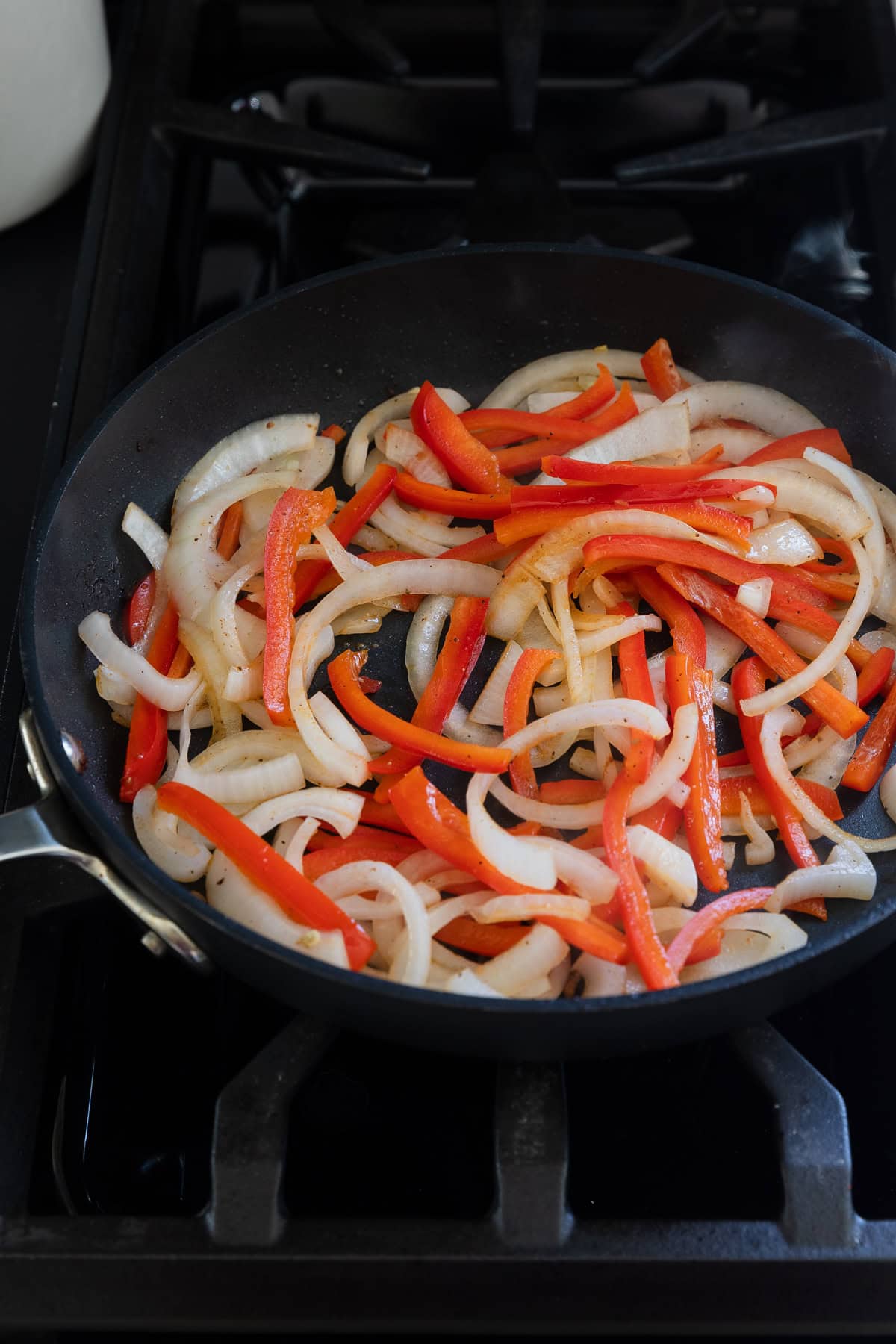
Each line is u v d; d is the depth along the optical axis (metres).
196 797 0.57
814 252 0.72
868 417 0.66
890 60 0.74
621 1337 0.55
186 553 0.63
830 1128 0.53
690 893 0.57
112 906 0.59
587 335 0.69
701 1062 0.59
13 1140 0.54
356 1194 0.56
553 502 0.64
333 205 0.75
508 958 0.56
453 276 0.67
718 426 0.67
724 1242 0.52
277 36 0.77
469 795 0.58
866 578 0.62
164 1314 0.52
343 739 0.61
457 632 0.62
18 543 0.67
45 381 0.71
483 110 0.76
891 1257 0.51
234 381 0.66
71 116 0.72
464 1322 0.52
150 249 0.71
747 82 0.77
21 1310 0.52
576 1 0.78
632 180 0.71
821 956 0.51
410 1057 0.59
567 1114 0.53
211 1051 0.59
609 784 0.60
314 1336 0.56
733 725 0.63
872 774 0.60
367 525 0.67
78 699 0.61
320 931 0.55
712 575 0.65
